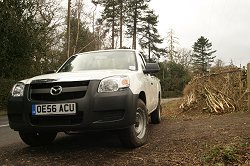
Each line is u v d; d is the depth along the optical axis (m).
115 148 5.88
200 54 96.81
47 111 5.35
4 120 14.54
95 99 5.29
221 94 12.43
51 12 28.12
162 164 4.67
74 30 40.50
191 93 14.73
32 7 24.55
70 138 7.34
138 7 59.59
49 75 5.97
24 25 23.00
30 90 5.60
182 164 4.60
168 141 6.14
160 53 65.69
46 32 28.36
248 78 10.34
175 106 17.03
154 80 8.59
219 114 11.59
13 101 5.68
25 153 5.88
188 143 5.79
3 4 21.81
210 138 5.99
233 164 4.45
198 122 8.80
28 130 5.57
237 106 11.65
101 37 42.00
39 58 27.42
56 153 5.74
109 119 5.33
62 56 35.50
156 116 9.26
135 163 4.81
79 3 33.56
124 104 5.39
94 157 5.30
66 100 5.30
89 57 7.37
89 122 5.24
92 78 5.43
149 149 5.62
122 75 5.68
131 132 5.59
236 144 5.21
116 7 53.09
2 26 21.55
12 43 22.23
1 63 22.23
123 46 54.03
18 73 23.67
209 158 4.66
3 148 6.57
